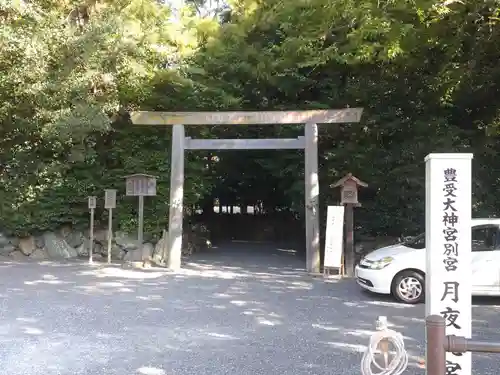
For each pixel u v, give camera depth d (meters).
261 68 13.34
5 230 13.10
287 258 14.02
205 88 12.90
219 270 11.38
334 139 13.15
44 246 13.23
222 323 6.34
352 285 9.45
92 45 10.98
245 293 8.50
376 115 12.41
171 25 12.98
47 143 12.96
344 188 10.73
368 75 12.71
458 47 10.58
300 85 13.71
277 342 5.49
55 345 5.29
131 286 9.06
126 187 12.27
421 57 11.66
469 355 3.64
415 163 11.71
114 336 5.67
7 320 6.35
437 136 11.67
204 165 14.93
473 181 11.25
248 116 11.40
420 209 11.69
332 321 6.50
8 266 11.40
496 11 8.95
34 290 8.48
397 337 3.50
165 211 13.10
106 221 13.41
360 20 10.41
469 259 3.75
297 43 11.95
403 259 7.80
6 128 12.67
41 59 10.73
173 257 11.51
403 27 9.86
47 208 13.04
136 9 12.75
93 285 9.09
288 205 18.86
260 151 15.95
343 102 13.08
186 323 6.32
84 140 12.75
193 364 4.72
